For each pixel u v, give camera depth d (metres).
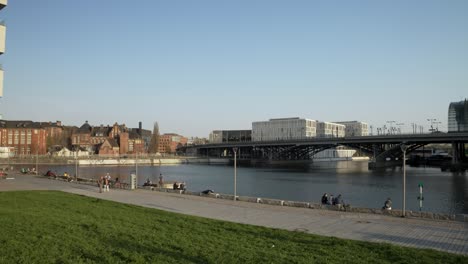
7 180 59.00
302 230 21.38
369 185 78.00
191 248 15.14
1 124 187.12
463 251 16.94
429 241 18.86
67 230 17.80
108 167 146.00
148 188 48.28
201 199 36.78
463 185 75.31
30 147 188.50
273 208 30.52
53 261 12.69
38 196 33.94
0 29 37.19
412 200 56.59
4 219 19.80
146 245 15.45
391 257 14.69
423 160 162.88
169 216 24.47
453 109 176.62
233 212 28.30
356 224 23.33
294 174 111.06
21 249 13.90
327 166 160.38
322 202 40.56
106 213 24.66
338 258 14.35
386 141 120.56
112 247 14.83
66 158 161.62
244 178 98.12
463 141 113.38
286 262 13.59
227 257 13.92
